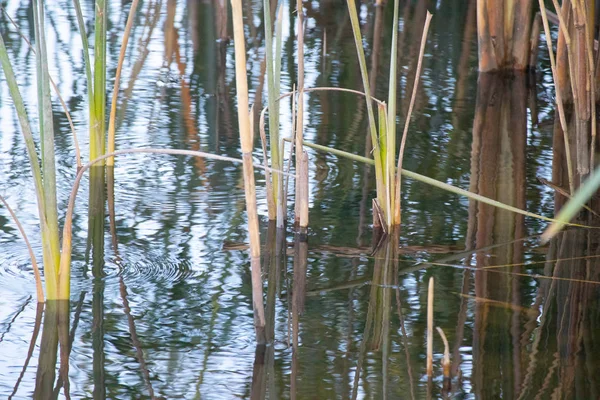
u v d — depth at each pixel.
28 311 6.19
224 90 13.52
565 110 13.16
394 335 6.00
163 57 15.54
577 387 5.25
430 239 7.95
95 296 6.50
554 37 17.81
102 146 9.71
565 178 9.84
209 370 5.45
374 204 8.13
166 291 6.65
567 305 6.50
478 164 10.34
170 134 11.10
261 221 8.38
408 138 11.38
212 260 7.33
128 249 7.48
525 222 8.44
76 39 16.42
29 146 5.90
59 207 8.55
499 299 6.62
